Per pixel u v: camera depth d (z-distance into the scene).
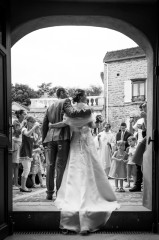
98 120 7.50
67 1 4.48
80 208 4.38
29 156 6.77
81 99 5.23
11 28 4.48
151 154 4.47
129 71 23.05
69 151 5.10
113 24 4.80
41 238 4.01
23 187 6.84
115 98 23.59
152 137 4.47
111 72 23.75
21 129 7.36
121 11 4.52
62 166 5.09
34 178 7.67
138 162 6.19
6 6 4.10
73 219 4.30
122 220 4.35
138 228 4.37
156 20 4.50
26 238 4.00
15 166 7.32
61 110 5.20
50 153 5.34
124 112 23.25
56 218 4.36
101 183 4.80
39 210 4.40
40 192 6.75
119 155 6.99
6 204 4.02
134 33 4.77
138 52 22.73
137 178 7.12
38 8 4.50
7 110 4.07
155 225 4.30
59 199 4.77
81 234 4.17
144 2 4.48
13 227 4.33
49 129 5.30
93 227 4.29
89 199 4.57
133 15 4.53
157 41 4.37
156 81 4.38
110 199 4.81
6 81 4.05
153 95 4.45
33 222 4.36
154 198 4.37
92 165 4.82
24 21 4.49
